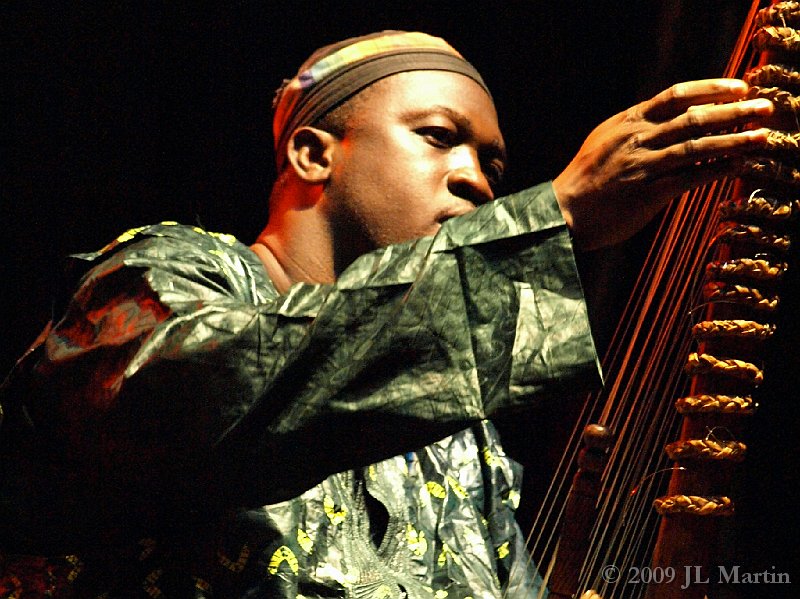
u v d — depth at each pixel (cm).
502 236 438
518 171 1131
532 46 1123
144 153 1039
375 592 517
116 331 463
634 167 427
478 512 628
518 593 621
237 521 492
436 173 591
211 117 1055
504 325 436
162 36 1041
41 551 492
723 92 427
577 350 432
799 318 1028
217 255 517
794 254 1014
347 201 593
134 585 495
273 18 1067
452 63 621
